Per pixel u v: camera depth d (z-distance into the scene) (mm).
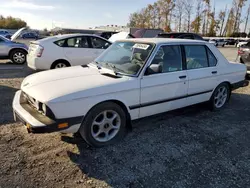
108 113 3279
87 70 3750
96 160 2949
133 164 2895
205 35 55750
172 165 2908
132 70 3531
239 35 57812
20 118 2949
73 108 2844
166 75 3752
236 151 3299
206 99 4621
